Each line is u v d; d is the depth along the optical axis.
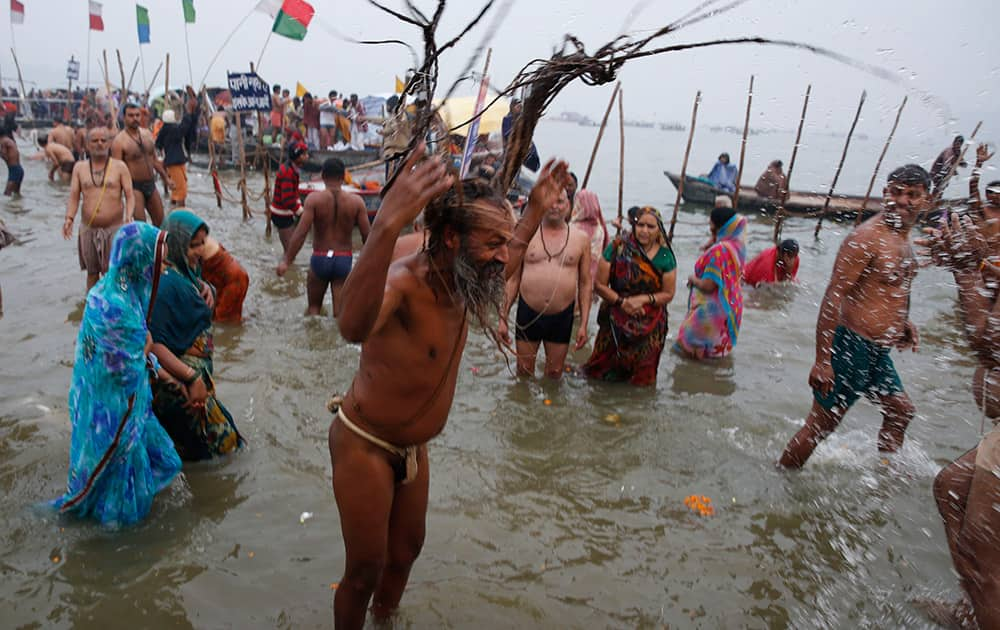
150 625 2.95
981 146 4.20
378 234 2.13
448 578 3.36
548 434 4.91
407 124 2.52
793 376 6.23
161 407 3.95
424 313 2.48
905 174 4.09
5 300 7.08
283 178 9.43
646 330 5.66
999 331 3.32
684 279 9.71
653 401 5.56
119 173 7.43
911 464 4.64
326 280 7.04
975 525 2.93
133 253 3.40
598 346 5.91
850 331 4.32
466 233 2.39
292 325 6.85
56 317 6.64
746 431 5.07
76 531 3.52
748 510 4.07
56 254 9.10
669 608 3.24
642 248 5.66
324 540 3.58
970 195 3.96
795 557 3.66
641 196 18.91
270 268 9.12
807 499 4.20
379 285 2.17
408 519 2.83
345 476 2.59
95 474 3.47
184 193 13.14
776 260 9.01
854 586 3.45
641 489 4.25
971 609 3.17
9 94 32.41
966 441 5.04
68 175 16.23
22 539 3.42
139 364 3.47
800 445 4.45
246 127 20.84
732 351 6.82
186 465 4.17
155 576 3.24
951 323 8.00
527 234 2.88
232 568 3.33
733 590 3.38
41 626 2.91
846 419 5.33
